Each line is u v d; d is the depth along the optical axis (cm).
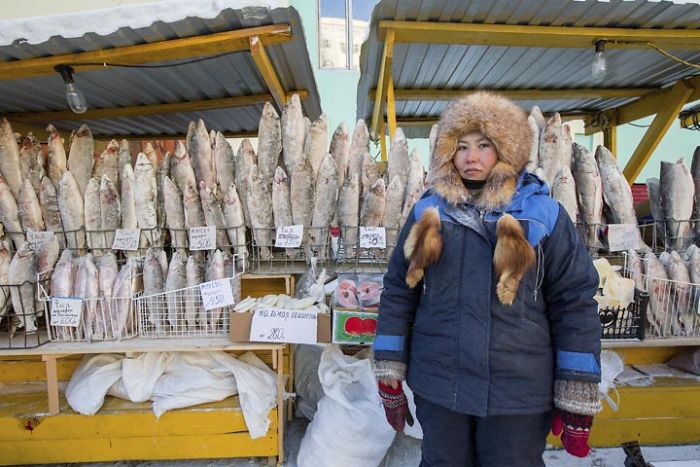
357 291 205
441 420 130
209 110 343
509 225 115
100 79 266
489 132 122
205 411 201
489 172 126
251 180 216
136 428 201
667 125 348
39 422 200
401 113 460
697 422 216
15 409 205
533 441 125
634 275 210
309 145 234
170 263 211
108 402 208
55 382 199
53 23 196
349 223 220
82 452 202
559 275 120
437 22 225
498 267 116
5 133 231
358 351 237
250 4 188
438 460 133
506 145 122
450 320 123
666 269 211
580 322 117
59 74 235
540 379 120
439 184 129
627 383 219
